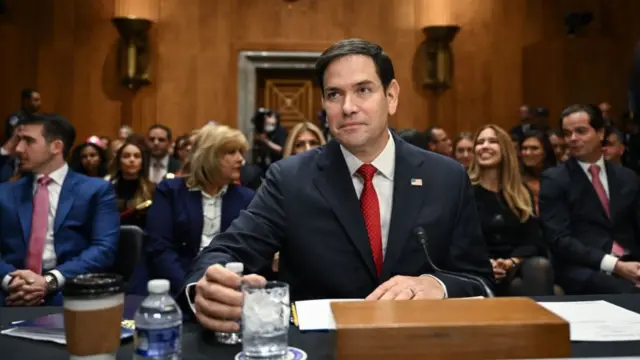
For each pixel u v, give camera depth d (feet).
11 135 20.26
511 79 24.86
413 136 13.34
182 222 9.93
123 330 4.59
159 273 9.72
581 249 9.84
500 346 3.41
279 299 3.78
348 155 5.50
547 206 10.44
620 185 10.36
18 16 23.67
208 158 9.88
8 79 22.62
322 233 5.32
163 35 24.27
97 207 8.98
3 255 8.78
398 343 3.38
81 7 24.04
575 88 23.16
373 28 24.66
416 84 24.81
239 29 24.48
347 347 3.37
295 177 5.52
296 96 25.14
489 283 5.55
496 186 11.23
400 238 5.30
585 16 23.65
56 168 9.07
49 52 23.93
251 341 3.72
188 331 4.51
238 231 5.32
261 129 21.71
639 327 4.33
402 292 4.50
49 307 5.49
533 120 22.94
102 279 3.64
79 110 24.07
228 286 4.17
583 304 5.07
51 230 8.87
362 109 5.20
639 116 4.39
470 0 24.90
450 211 5.49
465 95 24.91
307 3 24.54
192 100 24.39
